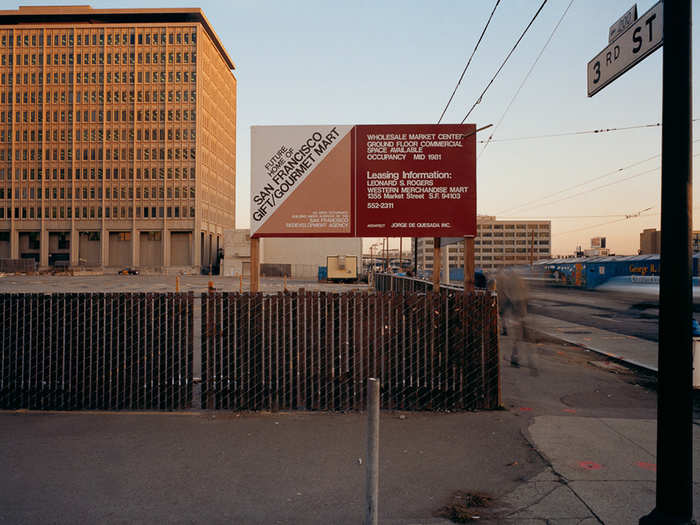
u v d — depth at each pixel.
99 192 102.56
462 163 7.17
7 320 6.46
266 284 56.78
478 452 4.98
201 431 5.62
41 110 103.19
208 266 105.94
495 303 6.41
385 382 6.41
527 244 124.19
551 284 48.84
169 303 6.45
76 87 102.88
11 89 103.75
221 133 118.81
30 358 6.47
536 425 5.79
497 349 6.43
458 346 6.42
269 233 7.30
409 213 7.21
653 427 5.73
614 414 6.26
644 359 9.71
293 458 4.84
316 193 7.29
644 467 4.62
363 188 7.25
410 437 5.41
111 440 5.34
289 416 6.16
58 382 6.46
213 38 111.88
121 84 102.62
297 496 4.08
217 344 6.43
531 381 8.07
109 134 102.81
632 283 38.22
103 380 6.46
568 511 3.81
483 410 6.38
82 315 6.48
